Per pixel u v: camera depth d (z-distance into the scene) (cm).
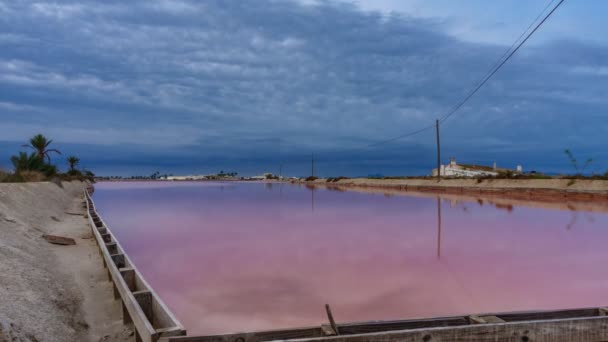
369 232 1192
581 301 561
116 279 479
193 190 4384
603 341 335
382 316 509
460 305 546
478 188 2955
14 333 306
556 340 329
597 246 939
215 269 749
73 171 5362
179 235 1162
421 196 2864
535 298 575
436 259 825
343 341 296
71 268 662
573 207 1795
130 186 5800
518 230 1188
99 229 906
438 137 3653
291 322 490
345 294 593
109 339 396
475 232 1165
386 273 714
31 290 438
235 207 2127
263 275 704
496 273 709
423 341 308
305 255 872
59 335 364
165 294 600
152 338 295
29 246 690
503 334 321
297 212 1820
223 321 492
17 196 1281
